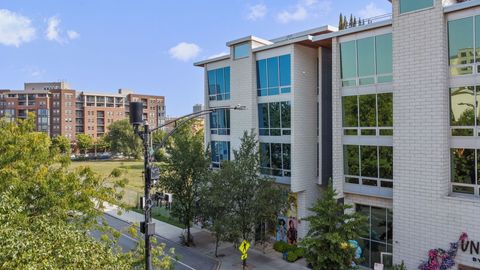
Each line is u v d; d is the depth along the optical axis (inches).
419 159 713.0
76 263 334.6
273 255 938.1
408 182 727.7
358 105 828.0
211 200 852.6
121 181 685.9
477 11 655.8
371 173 813.9
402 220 735.1
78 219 586.6
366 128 816.9
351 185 850.8
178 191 1014.4
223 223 836.6
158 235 1126.4
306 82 971.3
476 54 660.7
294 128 943.7
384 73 781.9
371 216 823.7
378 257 808.9
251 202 839.7
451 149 697.6
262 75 1036.5
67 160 633.0
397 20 741.3
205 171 992.9
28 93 4847.4
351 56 835.4
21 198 504.7
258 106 1055.0
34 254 303.0
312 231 690.2
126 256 491.2
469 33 666.8
